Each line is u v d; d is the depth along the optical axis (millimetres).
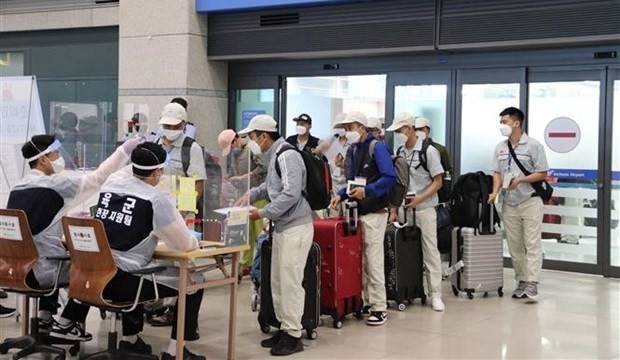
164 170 4422
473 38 7535
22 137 5660
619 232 7312
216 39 9219
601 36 6895
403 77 8391
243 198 4492
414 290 5961
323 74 8938
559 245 7637
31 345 4289
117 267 3871
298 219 4555
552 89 7586
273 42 8812
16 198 4305
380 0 8055
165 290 4066
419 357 4547
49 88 10523
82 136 7309
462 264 6352
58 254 4262
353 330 5215
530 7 7227
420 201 5844
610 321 5539
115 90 10016
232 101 9617
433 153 5879
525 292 6273
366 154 5285
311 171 4574
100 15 9961
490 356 4586
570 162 7527
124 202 3975
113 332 4074
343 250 5254
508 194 6359
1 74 11000
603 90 7297
